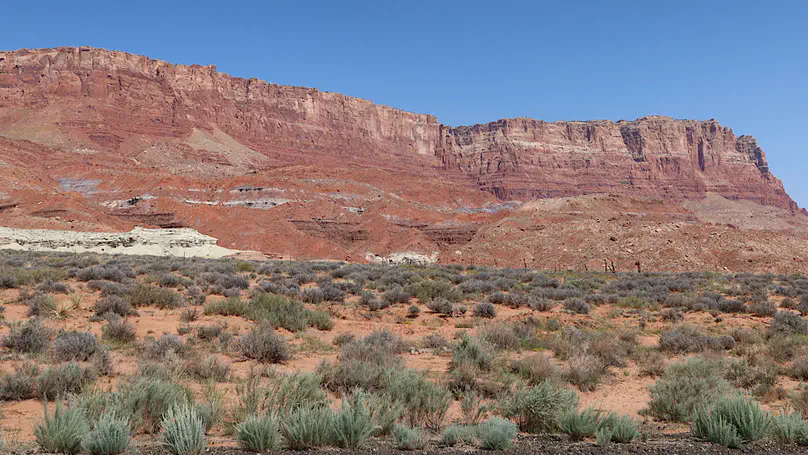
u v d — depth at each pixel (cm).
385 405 844
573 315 2470
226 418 855
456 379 1154
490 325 1830
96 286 2534
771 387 1214
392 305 2623
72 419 682
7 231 7619
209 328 1638
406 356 1505
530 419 902
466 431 780
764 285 4266
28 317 1772
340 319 2212
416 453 694
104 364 1152
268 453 667
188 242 9138
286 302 2148
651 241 9238
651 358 1498
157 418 788
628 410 1063
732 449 745
